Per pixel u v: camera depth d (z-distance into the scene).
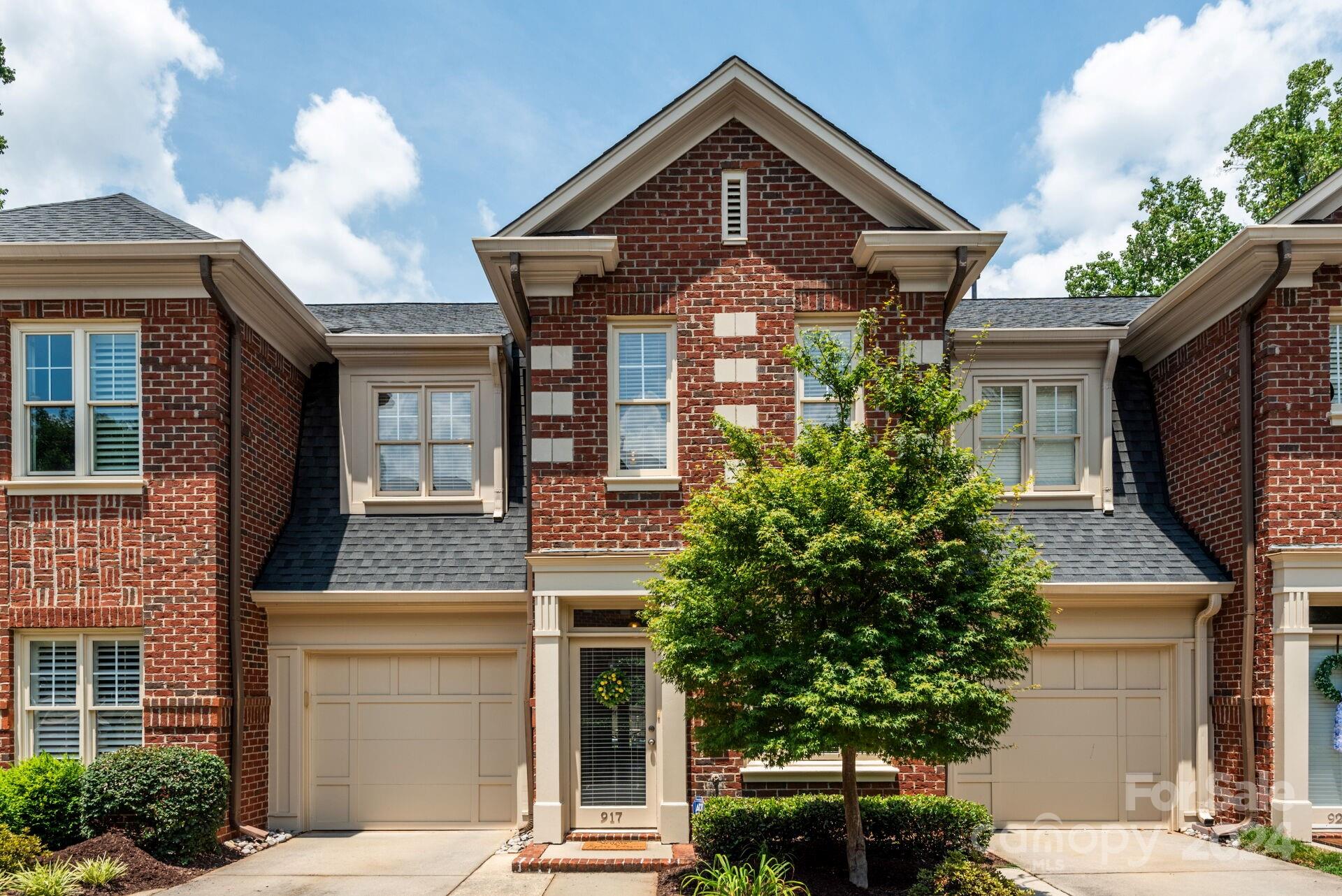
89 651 10.81
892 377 9.38
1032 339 13.09
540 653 10.80
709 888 8.28
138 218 11.88
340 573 12.15
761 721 8.44
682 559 8.95
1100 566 11.91
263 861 10.24
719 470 11.15
